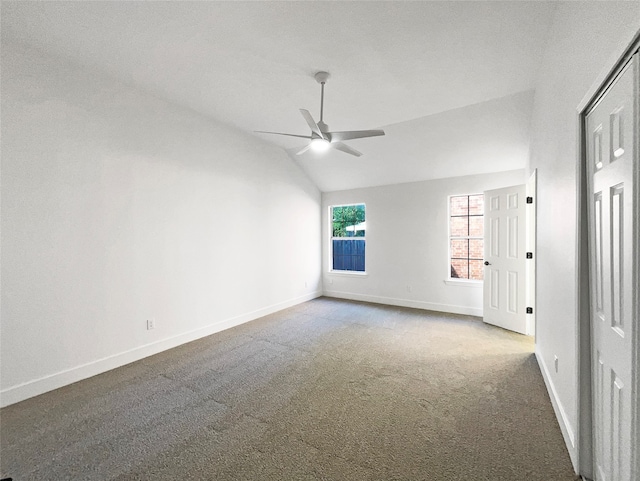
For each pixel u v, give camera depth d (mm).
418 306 5238
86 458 1738
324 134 2916
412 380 2658
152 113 3250
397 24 2139
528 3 1953
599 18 1313
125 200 3025
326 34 2258
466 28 2180
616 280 1216
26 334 2381
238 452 1779
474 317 4641
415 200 5227
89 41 2355
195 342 3621
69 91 2629
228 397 2395
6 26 2170
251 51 2480
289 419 2102
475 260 4918
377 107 3494
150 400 2352
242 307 4391
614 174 1214
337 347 3459
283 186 5199
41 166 2463
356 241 6094
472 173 4672
